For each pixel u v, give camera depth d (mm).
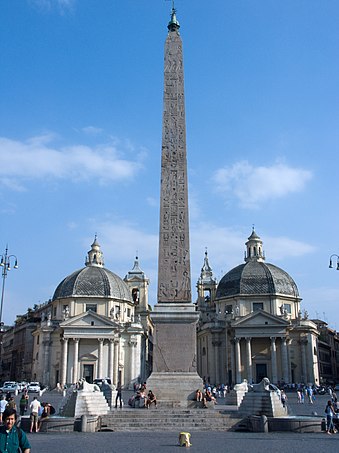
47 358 67438
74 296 69625
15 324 102625
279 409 23453
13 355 96688
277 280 72125
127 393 56500
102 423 21953
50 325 68500
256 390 23906
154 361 25016
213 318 75312
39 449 14680
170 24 29656
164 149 26969
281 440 17656
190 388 24547
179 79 28328
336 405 25328
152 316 25250
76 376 64438
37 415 21328
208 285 88938
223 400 45406
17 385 57500
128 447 15211
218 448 15102
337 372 108500
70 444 16047
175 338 25188
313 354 69562
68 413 23672
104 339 65438
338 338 111125
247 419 22031
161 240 25844
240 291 71250
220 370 70375
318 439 18109
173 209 26219
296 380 68062
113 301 70750
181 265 25703
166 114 27609
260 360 67438
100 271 72875
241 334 67188
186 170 26641
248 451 14406
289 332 69188
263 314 67250
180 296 25500
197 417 22516
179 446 15516
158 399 24391
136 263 87250
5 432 7098
